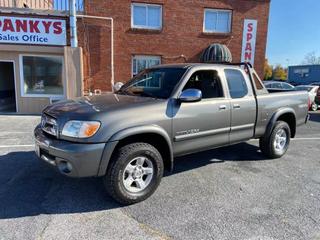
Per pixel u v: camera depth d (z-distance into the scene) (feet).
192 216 11.05
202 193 13.14
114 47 40.83
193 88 13.82
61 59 37.19
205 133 14.14
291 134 19.89
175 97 13.05
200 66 14.49
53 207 11.46
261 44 45.85
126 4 40.27
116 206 11.70
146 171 12.23
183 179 14.78
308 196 13.07
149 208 11.62
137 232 9.89
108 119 10.98
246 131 16.46
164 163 13.30
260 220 10.85
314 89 51.88
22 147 19.84
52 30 35.70
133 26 41.42
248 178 15.12
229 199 12.59
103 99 13.34
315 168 17.11
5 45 34.94
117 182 11.29
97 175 10.94
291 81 132.46
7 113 36.42
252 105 16.38
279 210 11.67
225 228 10.25
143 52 41.93
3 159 17.08
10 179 14.11
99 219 10.67
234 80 15.92
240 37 44.93
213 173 15.75
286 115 19.22
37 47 35.68
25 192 12.72
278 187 14.03
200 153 19.44
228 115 15.08
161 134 12.25
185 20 42.60
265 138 17.90
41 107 37.52
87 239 9.40
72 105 12.30
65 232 9.75
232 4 43.78
